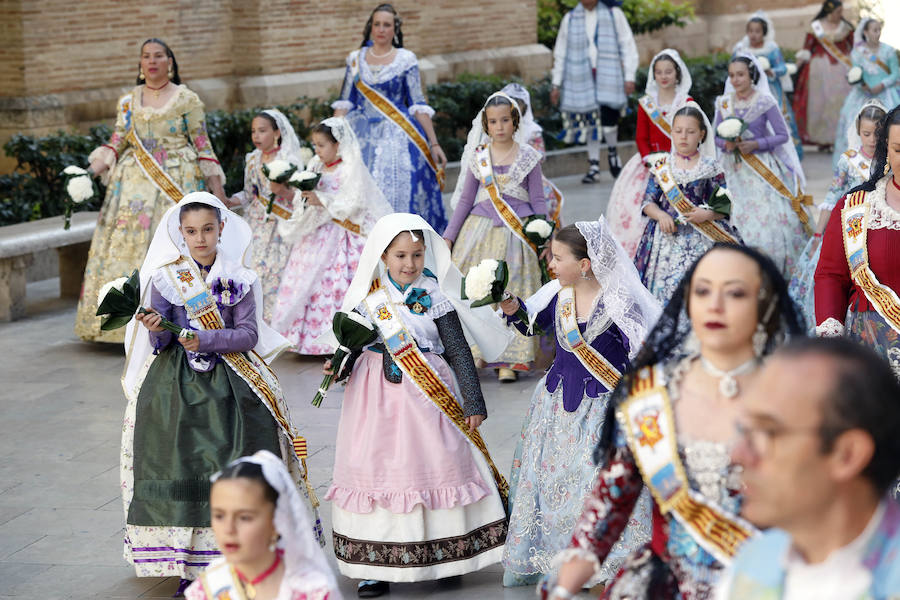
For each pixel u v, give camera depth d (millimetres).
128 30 15664
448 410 5559
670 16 23734
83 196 9086
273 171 9711
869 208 5293
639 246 9164
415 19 18719
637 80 21031
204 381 5660
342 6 17594
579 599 5438
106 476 7461
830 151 21688
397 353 5512
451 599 5559
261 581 3713
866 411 2352
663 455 3270
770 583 2379
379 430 5539
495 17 20188
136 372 5848
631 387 3369
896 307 5227
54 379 9625
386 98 11742
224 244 6008
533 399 5770
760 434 2428
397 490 5480
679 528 3305
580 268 5531
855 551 2381
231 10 16859
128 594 5766
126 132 10312
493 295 5430
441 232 12031
